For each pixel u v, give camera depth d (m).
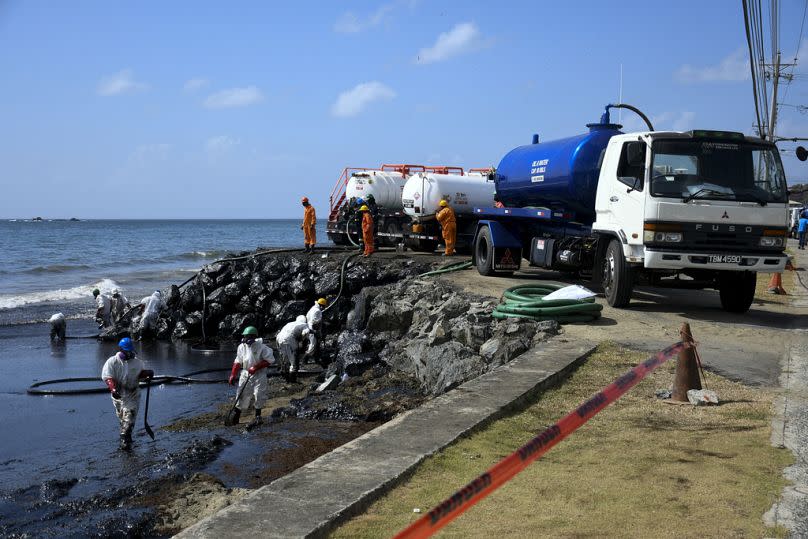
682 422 7.06
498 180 20.02
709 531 4.55
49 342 21.73
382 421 11.29
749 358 10.02
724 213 12.34
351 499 5.00
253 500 5.00
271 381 15.59
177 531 6.91
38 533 7.22
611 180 13.79
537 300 12.98
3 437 11.55
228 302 23.39
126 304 23.02
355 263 23.00
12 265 50.62
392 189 29.36
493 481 2.98
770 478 5.50
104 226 193.50
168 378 16.06
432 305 15.84
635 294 16.62
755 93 28.44
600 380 8.74
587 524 4.69
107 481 9.14
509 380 8.39
